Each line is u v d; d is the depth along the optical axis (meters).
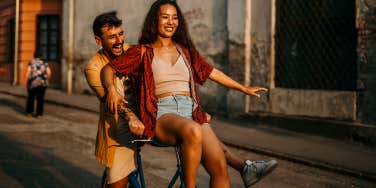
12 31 20.94
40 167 5.68
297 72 9.27
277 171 6.06
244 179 2.81
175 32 2.96
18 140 7.42
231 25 10.22
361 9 7.84
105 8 15.01
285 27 9.45
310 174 5.97
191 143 2.45
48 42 18.64
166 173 5.60
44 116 10.48
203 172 5.77
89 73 3.04
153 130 2.67
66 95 15.33
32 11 18.94
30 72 10.28
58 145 7.14
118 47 3.03
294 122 8.87
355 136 7.88
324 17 8.77
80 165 5.86
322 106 8.51
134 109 2.96
